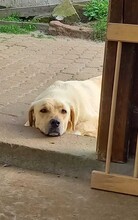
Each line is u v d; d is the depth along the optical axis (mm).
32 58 4645
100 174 2229
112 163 2305
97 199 2162
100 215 2039
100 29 5965
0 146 2453
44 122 2600
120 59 2193
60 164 2377
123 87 2223
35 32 6121
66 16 6441
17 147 2426
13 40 5520
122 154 2291
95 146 2467
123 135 2270
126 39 2139
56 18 6426
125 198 2178
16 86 3613
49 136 2578
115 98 2197
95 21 6504
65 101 2758
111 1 2174
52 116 2602
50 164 2393
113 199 2166
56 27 6035
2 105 3107
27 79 3842
